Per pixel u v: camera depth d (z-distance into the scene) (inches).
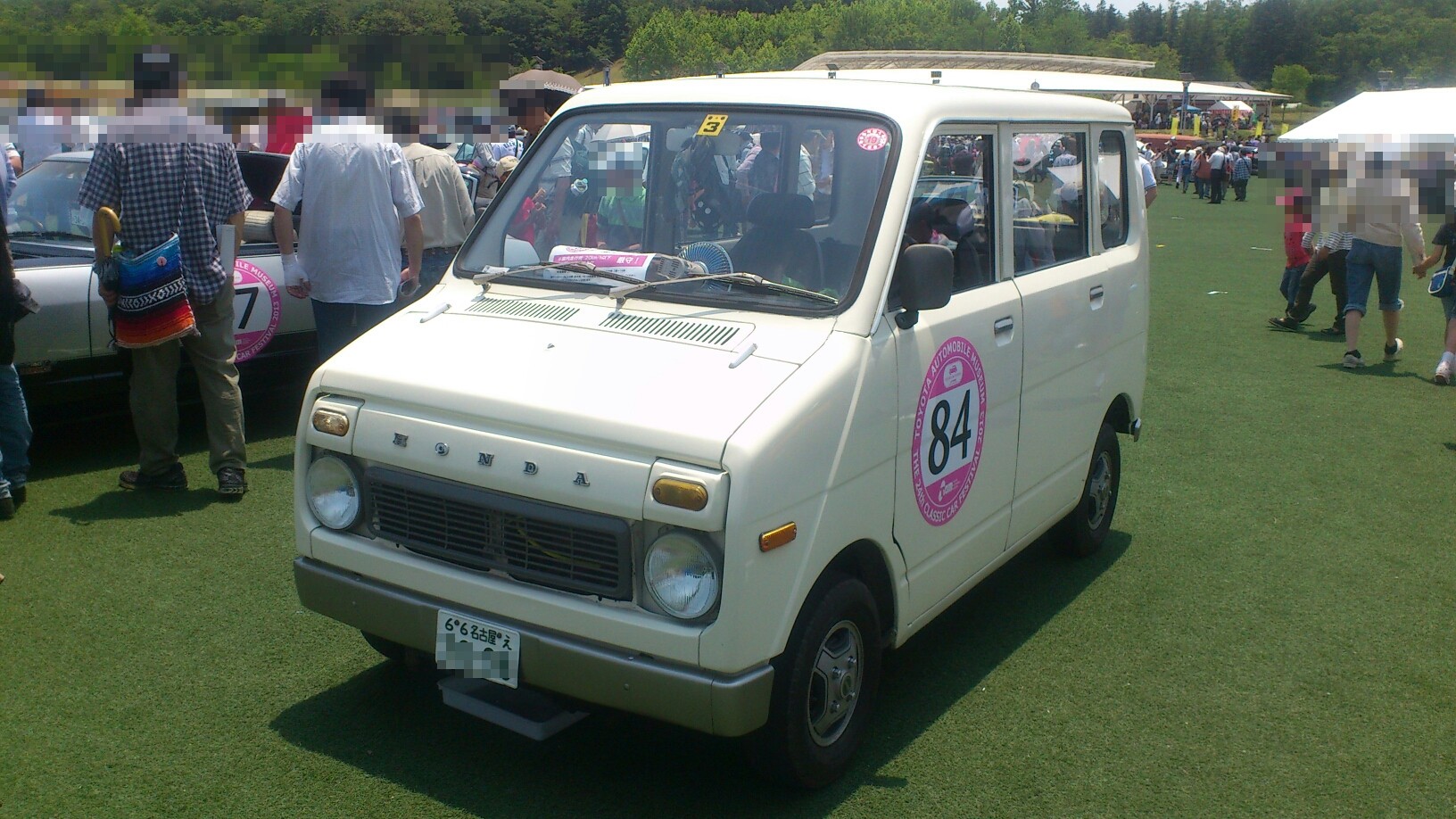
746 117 156.3
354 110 245.1
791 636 128.7
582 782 140.6
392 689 161.8
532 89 317.1
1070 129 192.7
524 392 129.1
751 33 4638.3
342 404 139.7
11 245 260.7
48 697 155.6
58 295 240.5
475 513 129.9
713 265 150.4
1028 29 3823.8
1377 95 610.2
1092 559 223.9
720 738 152.4
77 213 275.0
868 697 145.8
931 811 137.5
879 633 144.9
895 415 139.4
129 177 217.3
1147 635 189.8
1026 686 170.9
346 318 248.4
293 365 288.2
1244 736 158.6
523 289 155.3
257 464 258.5
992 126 167.0
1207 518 248.5
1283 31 5940.0
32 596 185.2
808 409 125.0
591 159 165.2
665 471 118.2
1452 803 143.9
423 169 276.8
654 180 159.8
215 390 230.4
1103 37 6058.1
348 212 240.5
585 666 123.3
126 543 208.4
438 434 131.2
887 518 141.3
